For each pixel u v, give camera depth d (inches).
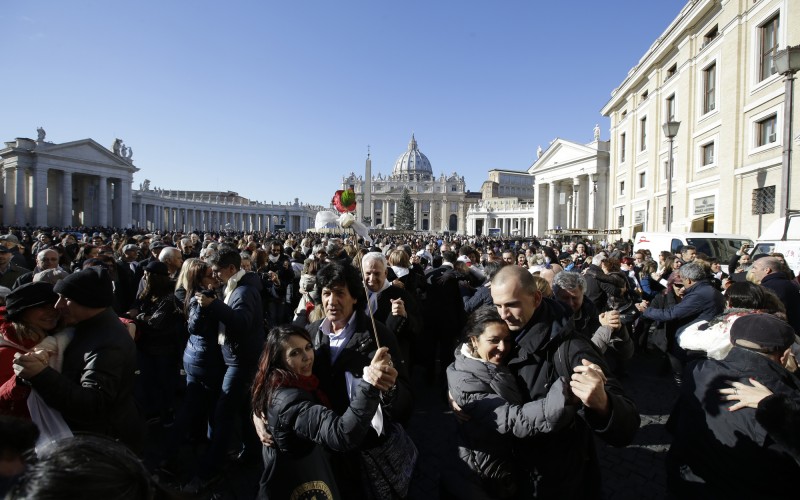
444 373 261.7
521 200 3826.3
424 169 6323.8
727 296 155.3
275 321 355.3
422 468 182.4
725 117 760.3
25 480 45.9
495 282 103.7
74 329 118.6
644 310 235.3
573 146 2027.6
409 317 201.6
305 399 102.0
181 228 3272.6
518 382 103.9
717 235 516.4
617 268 303.7
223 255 181.3
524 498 102.6
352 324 130.8
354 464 121.7
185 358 177.3
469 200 5255.9
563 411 85.4
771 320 96.1
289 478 103.0
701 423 94.9
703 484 94.3
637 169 1221.7
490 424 95.9
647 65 1095.0
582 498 101.9
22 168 2116.1
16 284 211.8
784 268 224.5
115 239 583.8
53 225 2276.1
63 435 104.0
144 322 209.9
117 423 118.3
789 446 79.0
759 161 683.4
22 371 97.0
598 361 95.7
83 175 2386.8
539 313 104.3
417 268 323.3
